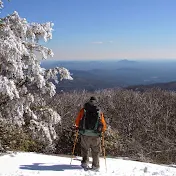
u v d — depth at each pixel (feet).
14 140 30.30
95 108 23.75
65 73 30.60
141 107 81.71
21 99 28.25
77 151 39.22
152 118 74.69
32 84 29.37
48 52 30.19
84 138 23.85
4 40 25.27
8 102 28.07
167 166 30.09
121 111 79.30
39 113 31.19
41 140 31.04
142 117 73.82
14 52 25.44
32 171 21.97
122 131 66.69
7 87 24.77
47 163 24.62
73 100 79.25
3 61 25.82
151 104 83.35
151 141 61.82
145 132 65.41
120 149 43.75
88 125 23.56
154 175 23.67
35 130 30.22
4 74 26.76
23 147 31.30
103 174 22.70
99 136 23.56
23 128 30.71
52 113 31.27
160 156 49.98
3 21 27.96
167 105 83.82
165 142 55.26
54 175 21.31
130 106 82.53
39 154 28.43
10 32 26.45
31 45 29.81
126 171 24.34
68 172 22.34
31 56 27.89
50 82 30.27
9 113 28.25
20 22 28.09
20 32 28.35
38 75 28.22
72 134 40.09
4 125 29.71
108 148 41.75
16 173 21.21
